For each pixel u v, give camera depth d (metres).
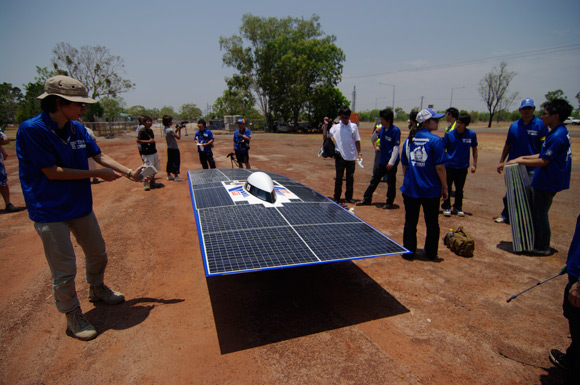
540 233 4.77
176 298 3.75
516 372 2.69
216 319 3.36
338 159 7.32
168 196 8.21
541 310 3.53
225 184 5.24
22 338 3.07
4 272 4.31
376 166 7.10
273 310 3.52
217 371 2.67
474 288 3.97
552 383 2.58
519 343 3.03
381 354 2.89
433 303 3.66
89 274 3.49
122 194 8.42
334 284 4.07
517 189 4.74
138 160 14.65
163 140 26.39
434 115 4.30
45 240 2.88
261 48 44.25
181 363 2.76
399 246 3.45
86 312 3.46
